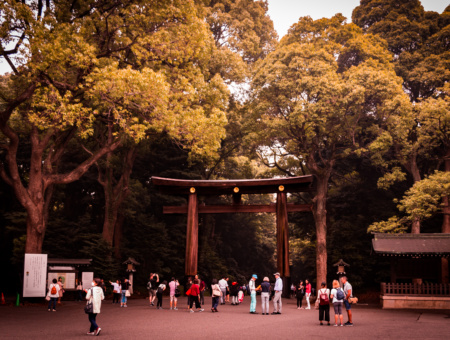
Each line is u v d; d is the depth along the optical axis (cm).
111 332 1355
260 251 6406
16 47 2203
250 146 4325
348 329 1508
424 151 3891
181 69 2773
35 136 2584
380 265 3966
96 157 2777
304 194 4919
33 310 2169
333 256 4038
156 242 4388
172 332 1359
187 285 2283
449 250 2678
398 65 4181
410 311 2438
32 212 2553
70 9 2405
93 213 4553
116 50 2544
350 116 3975
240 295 2941
